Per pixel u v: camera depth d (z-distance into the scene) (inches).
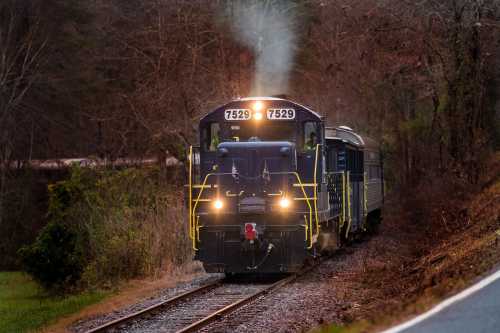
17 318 2957.7
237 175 2721.5
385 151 5890.8
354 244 3909.9
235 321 1985.7
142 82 6023.6
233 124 2854.3
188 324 1999.3
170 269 3467.0
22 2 6530.5
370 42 5585.6
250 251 2687.0
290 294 2378.2
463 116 4426.7
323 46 6235.2
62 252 3804.1
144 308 2343.8
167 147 5403.5
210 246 2714.1
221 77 5369.1
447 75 4559.5
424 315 1524.4
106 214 3873.0
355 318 1776.6
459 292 1649.9
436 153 5231.3
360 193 3905.0
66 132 6983.3
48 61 6579.7
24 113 6584.6
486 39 4424.2
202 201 2746.1
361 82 5866.1
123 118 6254.9
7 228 6107.3
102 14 6688.0
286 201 2691.9
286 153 2711.6
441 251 2647.6
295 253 2684.5
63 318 2613.2
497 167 4224.9
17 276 5182.1
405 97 5861.2
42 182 6569.9
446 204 3821.4
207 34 5777.6
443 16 4603.8
